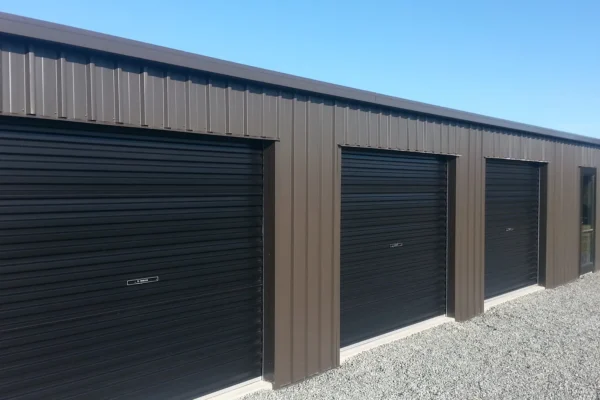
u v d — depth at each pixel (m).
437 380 4.94
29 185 3.36
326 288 5.20
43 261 3.44
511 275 8.86
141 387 3.96
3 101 3.13
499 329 6.77
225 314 4.54
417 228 6.73
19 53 3.19
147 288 3.99
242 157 4.63
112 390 3.79
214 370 4.46
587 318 7.36
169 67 3.89
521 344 6.11
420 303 6.83
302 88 4.81
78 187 3.58
